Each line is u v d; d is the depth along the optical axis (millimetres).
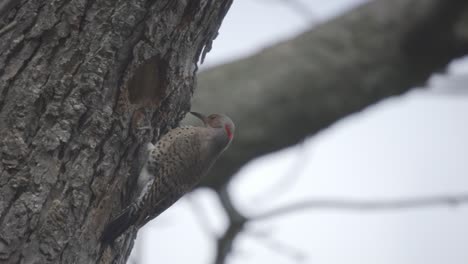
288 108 17141
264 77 17219
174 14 10141
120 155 10188
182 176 12656
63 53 9664
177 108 11008
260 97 16953
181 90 10789
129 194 10672
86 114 9711
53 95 9578
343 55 17812
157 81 10531
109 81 9852
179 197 12969
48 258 9391
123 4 9844
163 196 12336
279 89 17141
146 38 9992
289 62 17516
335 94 17641
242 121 16734
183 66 10625
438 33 17781
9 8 7512
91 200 9820
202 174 13453
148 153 11055
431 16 17594
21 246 9266
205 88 16812
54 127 9547
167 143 11586
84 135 9711
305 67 17484
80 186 9656
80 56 9711
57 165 9547
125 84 9992
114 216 10211
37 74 9562
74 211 9609
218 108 16594
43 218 9398
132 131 10266
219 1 10602
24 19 9633
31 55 9594
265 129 16953
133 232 11336
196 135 12961
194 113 14180
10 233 9203
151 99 10570
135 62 9992
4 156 9336
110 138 9945
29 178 9375
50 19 9664
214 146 13445
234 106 16734
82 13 9742
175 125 11531
